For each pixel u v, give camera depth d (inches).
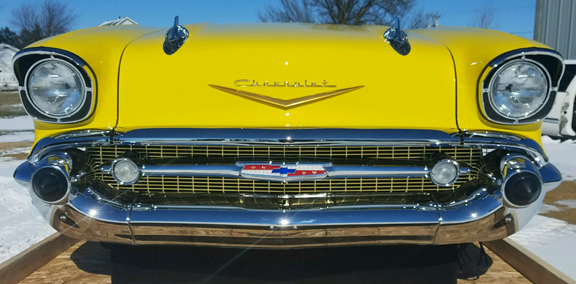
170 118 73.2
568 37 601.6
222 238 69.4
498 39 76.3
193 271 81.4
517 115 71.4
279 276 80.7
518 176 68.4
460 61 75.9
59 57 71.1
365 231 68.8
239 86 73.1
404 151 73.0
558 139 368.8
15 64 71.0
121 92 74.2
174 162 72.1
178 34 76.6
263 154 72.2
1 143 381.1
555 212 175.0
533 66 70.7
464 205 70.7
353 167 70.9
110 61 75.3
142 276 82.3
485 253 96.6
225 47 75.4
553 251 129.8
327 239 69.1
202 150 72.8
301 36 80.0
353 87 73.3
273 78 73.2
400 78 74.2
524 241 138.3
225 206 70.0
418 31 95.6
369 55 75.4
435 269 81.1
